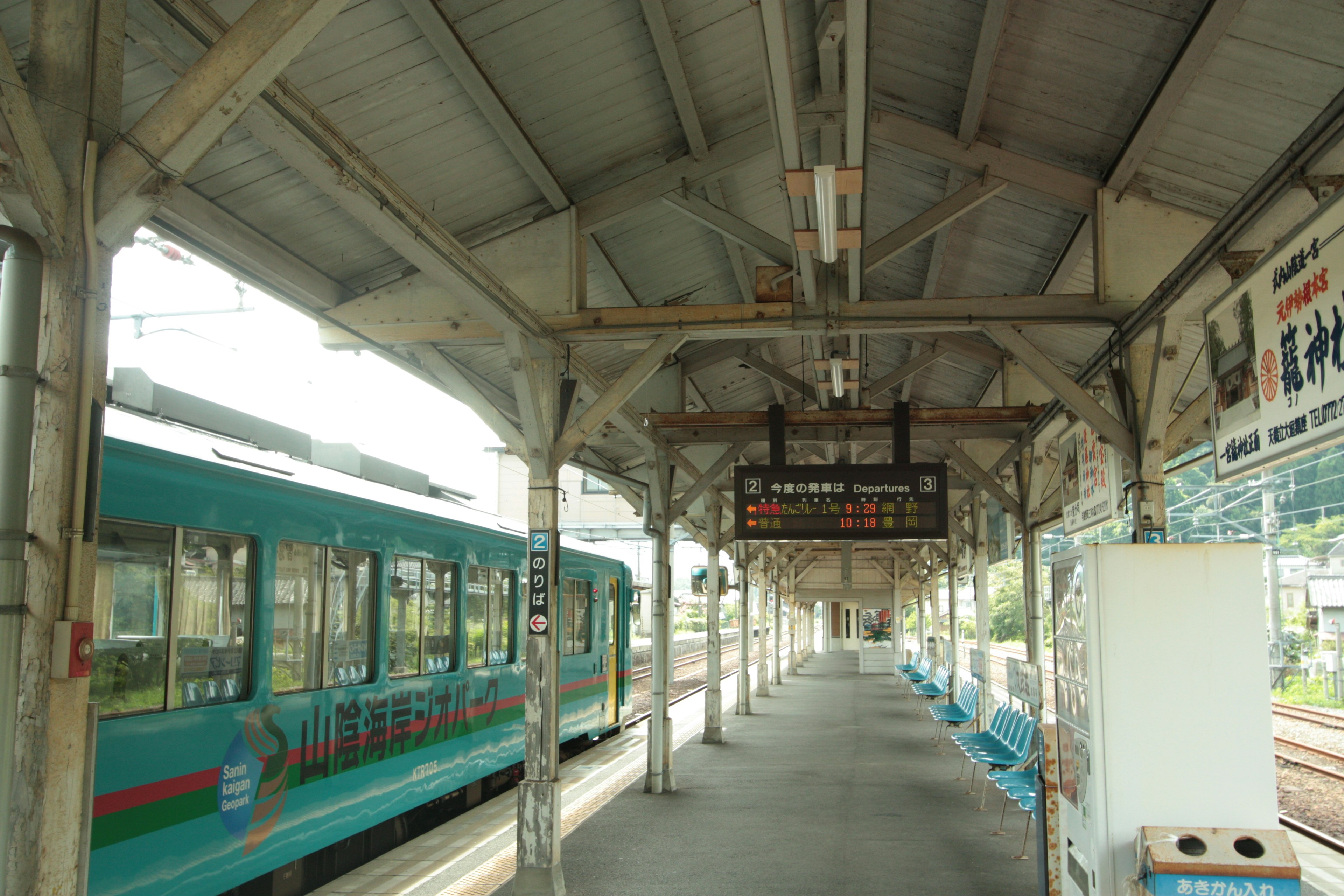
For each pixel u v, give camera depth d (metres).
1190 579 4.12
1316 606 26.00
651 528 9.61
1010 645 49.53
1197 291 4.83
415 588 7.45
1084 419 5.73
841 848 6.96
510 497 28.88
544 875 5.77
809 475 8.58
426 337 6.07
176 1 2.99
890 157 6.97
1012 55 5.22
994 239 7.49
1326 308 3.32
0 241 2.59
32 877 2.47
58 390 2.62
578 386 6.57
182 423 5.77
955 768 10.68
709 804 8.66
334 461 7.55
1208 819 3.99
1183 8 4.42
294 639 5.79
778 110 3.58
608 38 4.96
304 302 5.95
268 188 4.84
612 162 6.17
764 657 20.50
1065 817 4.67
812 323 6.08
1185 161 5.46
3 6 3.53
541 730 5.89
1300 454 3.56
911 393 13.08
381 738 6.76
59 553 2.58
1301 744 13.30
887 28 5.50
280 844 5.51
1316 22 4.12
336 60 4.37
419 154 5.28
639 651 32.62
